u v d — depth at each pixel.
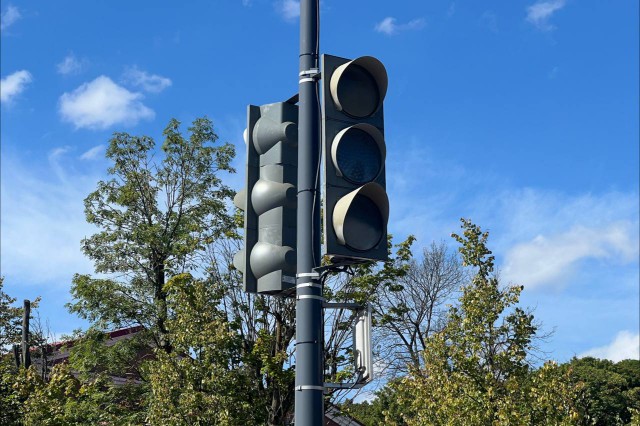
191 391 21.42
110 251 29.59
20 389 22.03
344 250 6.21
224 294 26.72
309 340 6.45
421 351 20.98
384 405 45.09
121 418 25.72
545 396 18.02
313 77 7.01
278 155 6.83
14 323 35.84
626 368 64.38
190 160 31.28
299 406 6.36
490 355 19.56
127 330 30.89
